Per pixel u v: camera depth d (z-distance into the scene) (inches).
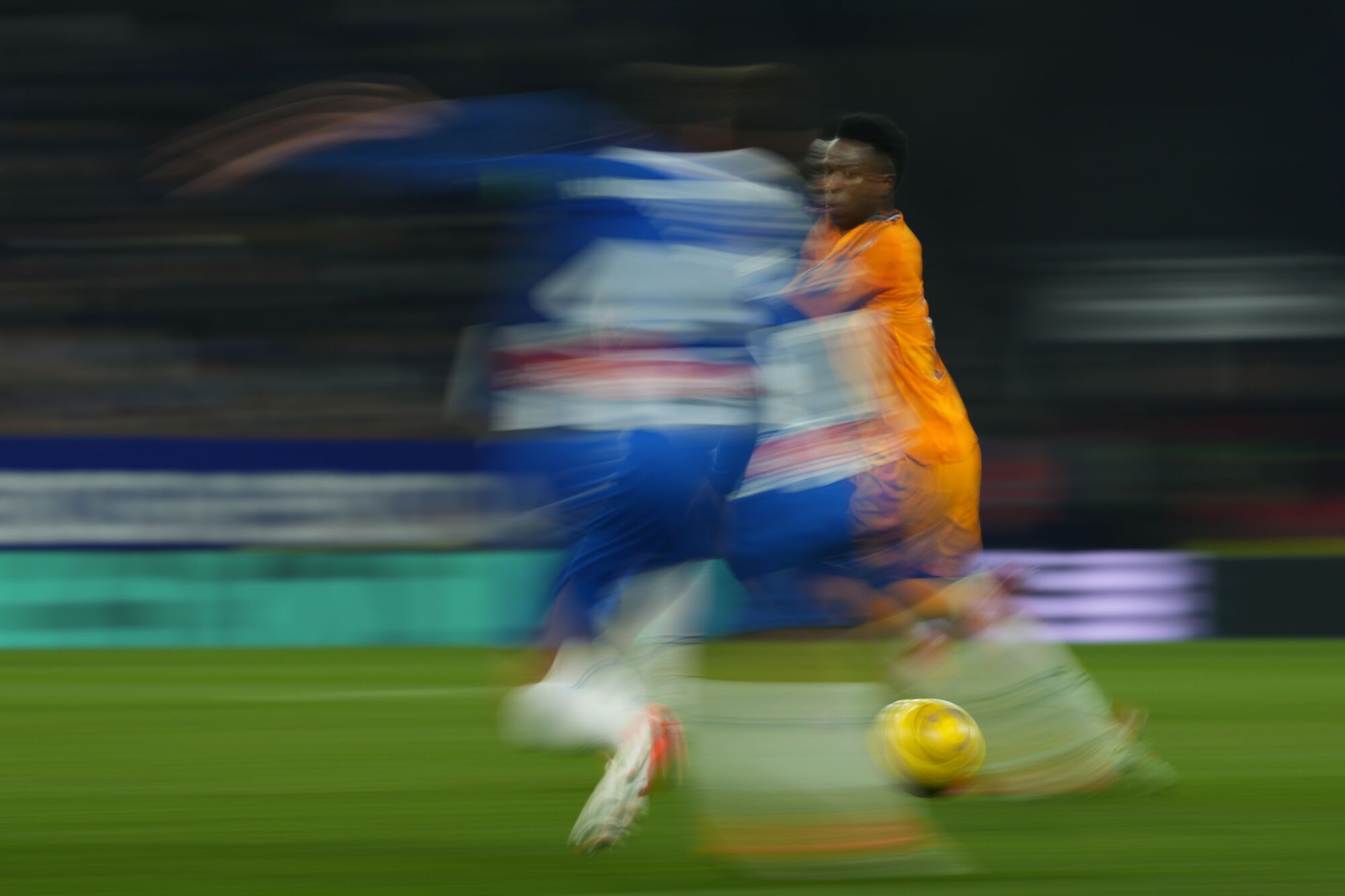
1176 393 1438.2
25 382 1344.7
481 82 1574.8
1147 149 1515.7
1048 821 399.5
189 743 564.7
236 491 1060.5
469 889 321.1
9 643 1035.3
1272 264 1478.8
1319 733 597.0
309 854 361.1
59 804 435.5
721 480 412.5
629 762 335.3
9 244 1419.8
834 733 341.7
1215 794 445.1
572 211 417.4
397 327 1398.9
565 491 432.1
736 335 413.4
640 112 419.2
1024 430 1412.4
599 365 418.6
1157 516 1296.8
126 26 1520.7
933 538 448.8
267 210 1396.4
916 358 449.1
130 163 1469.0
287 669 877.8
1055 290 1492.4
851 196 459.8
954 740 410.3
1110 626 1095.0
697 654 348.5
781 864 332.5
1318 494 1337.4
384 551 1064.2
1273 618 1103.0
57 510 1045.2
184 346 1385.3
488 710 671.1
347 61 1550.2
